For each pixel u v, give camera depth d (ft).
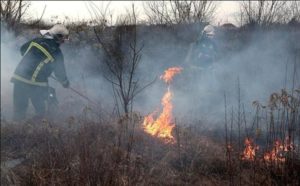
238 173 12.79
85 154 12.30
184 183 13.39
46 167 12.90
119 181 11.73
